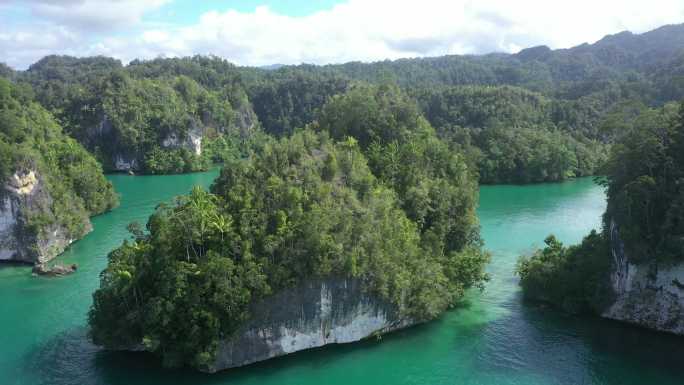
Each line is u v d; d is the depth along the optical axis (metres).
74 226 100.31
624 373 54.31
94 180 120.56
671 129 64.31
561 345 59.56
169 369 54.41
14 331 64.25
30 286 78.94
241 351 53.94
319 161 65.06
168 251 53.56
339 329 58.59
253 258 54.00
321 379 53.62
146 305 52.16
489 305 69.62
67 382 53.22
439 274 66.19
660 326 60.88
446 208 75.88
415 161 79.38
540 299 70.75
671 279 59.91
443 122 192.00
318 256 55.41
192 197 57.25
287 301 55.19
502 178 163.88
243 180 59.78
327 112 93.38
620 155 67.12
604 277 66.06
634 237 60.72
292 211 56.84
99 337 55.50
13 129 103.69
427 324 64.44
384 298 59.78
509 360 57.00
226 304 51.72
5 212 89.50
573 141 175.75
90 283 80.00
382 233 62.22
